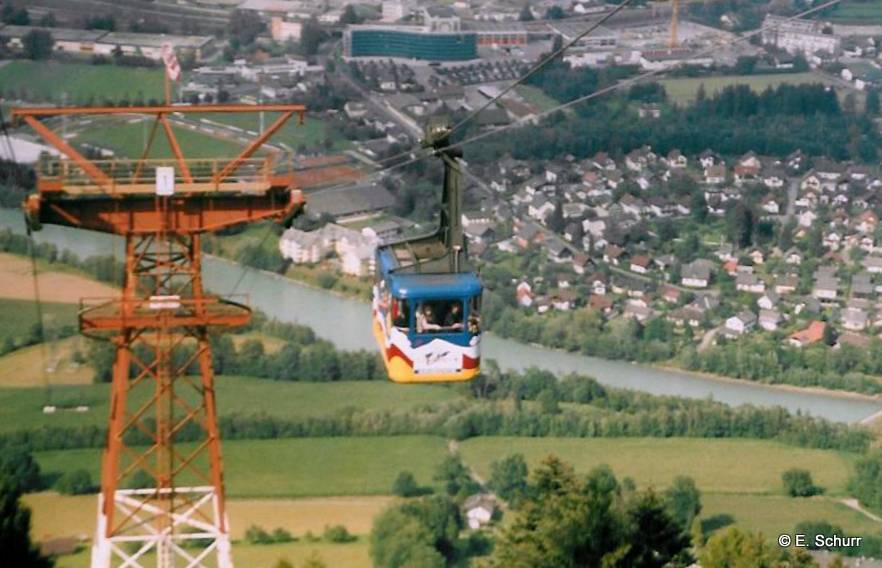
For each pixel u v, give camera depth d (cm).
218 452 12150
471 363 11025
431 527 19938
